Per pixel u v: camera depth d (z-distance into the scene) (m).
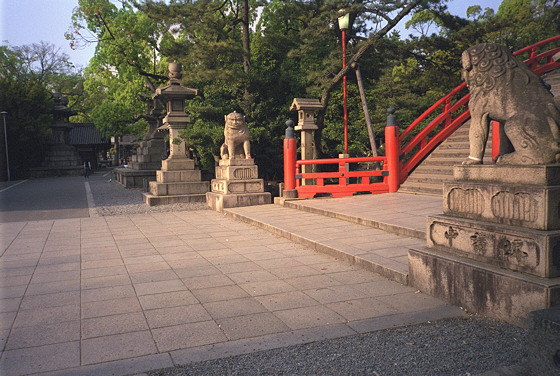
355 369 3.03
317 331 3.74
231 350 3.40
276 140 20.03
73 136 47.91
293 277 5.51
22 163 37.00
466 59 4.48
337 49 17.52
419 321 3.90
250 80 19.53
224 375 2.99
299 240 7.60
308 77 18.42
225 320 4.06
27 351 3.45
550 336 2.63
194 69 18.44
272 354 3.31
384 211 9.09
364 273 5.59
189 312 4.30
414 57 18.95
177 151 15.57
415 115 19.33
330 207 10.14
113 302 4.67
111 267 6.26
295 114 20.48
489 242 4.03
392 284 5.07
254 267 6.08
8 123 33.47
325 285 5.11
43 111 37.22
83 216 12.09
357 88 20.12
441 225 4.61
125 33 26.02
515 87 4.13
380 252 6.16
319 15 17.84
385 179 12.48
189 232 9.21
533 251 3.61
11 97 34.28
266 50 21.59
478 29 16.91
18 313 4.36
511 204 3.89
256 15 24.11
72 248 7.71
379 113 18.84
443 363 3.08
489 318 3.88
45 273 5.98
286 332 3.74
